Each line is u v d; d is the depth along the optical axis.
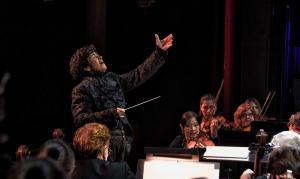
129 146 8.77
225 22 15.98
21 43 14.02
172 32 16.41
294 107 19.12
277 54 17.31
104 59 14.53
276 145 7.52
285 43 18.06
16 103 13.88
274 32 17.09
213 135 11.85
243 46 16.38
